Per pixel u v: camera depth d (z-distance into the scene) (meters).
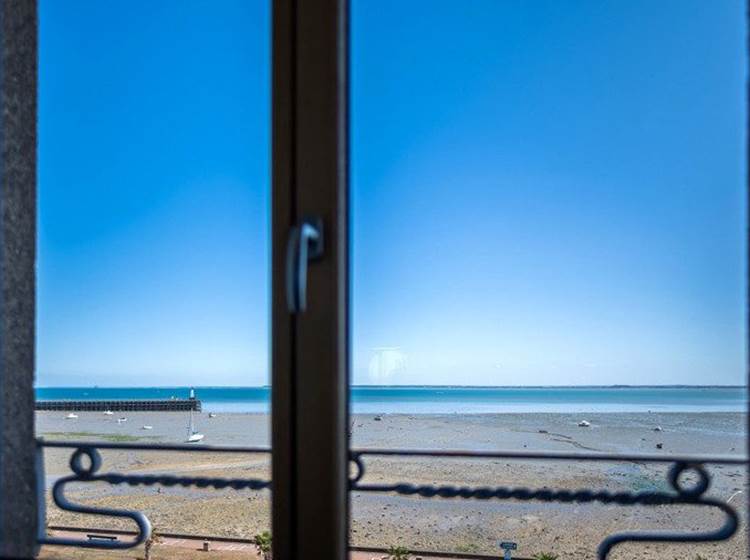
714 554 11.16
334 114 0.81
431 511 16.78
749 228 0.68
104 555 6.94
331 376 0.77
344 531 0.79
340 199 0.80
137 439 25.77
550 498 1.43
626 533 1.39
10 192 1.02
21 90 1.06
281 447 0.79
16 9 1.06
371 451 1.53
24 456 1.01
